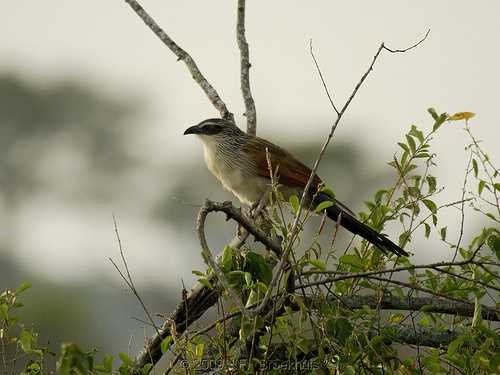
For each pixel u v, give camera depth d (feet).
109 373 30.66
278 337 34.17
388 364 31.35
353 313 32.30
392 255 35.99
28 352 32.09
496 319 34.27
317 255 32.32
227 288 29.40
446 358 31.19
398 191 35.91
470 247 34.58
